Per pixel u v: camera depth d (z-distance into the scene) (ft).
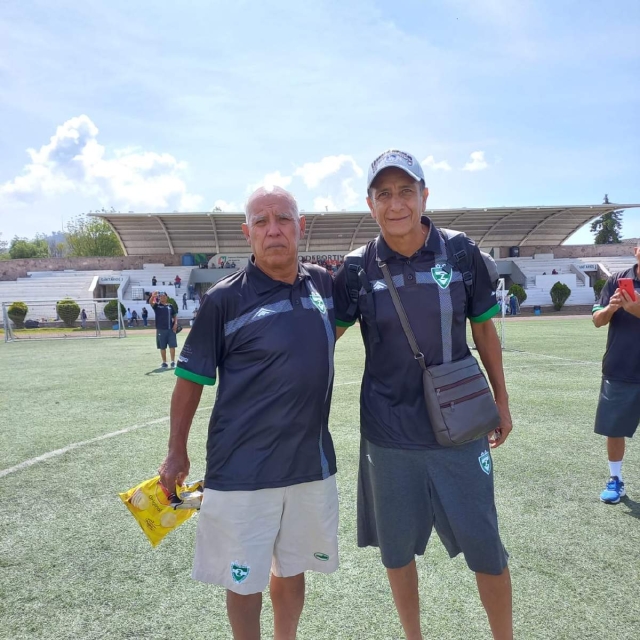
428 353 7.16
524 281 152.25
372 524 8.12
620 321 12.76
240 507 6.82
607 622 8.37
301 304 7.08
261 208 6.85
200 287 151.94
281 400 6.85
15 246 298.15
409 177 6.92
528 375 31.94
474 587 9.54
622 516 12.26
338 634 8.23
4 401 27.58
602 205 150.82
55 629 8.46
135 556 10.86
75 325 104.42
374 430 7.48
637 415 12.69
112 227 146.00
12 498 14.06
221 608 9.01
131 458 17.42
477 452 7.25
